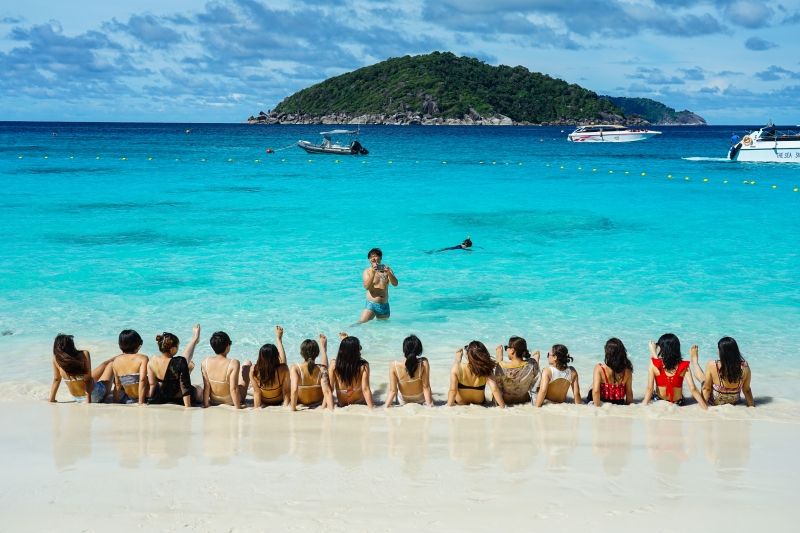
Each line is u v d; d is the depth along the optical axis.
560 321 10.08
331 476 4.80
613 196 27.05
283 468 4.97
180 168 40.69
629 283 12.41
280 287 11.98
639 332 9.54
